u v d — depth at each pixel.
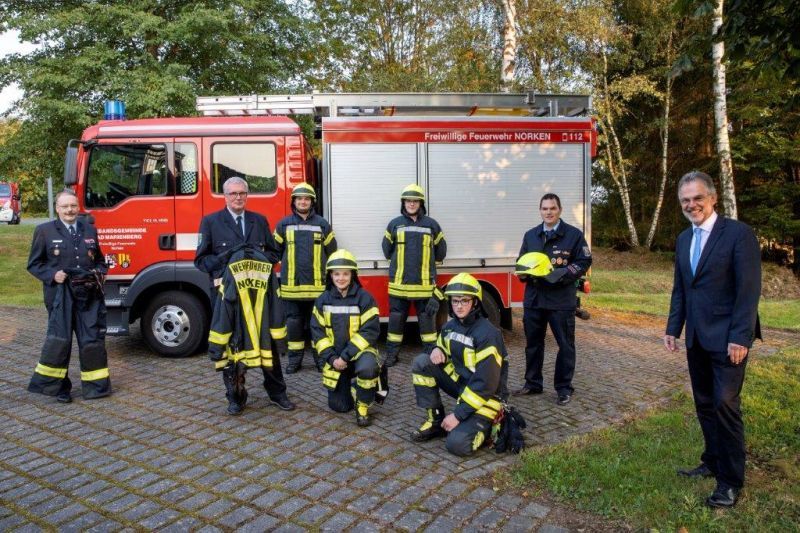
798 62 4.12
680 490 3.24
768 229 16.39
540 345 5.01
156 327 6.21
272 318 4.55
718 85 13.37
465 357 3.83
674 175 19.12
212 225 4.66
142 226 6.15
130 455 3.78
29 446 3.92
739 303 2.97
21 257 14.51
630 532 2.88
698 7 4.14
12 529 2.89
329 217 6.26
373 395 4.36
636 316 9.28
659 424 4.28
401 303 5.94
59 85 12.10
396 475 3.51
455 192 6.40
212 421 4.39
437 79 14.20
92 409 4.64
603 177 19.98
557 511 3.09
